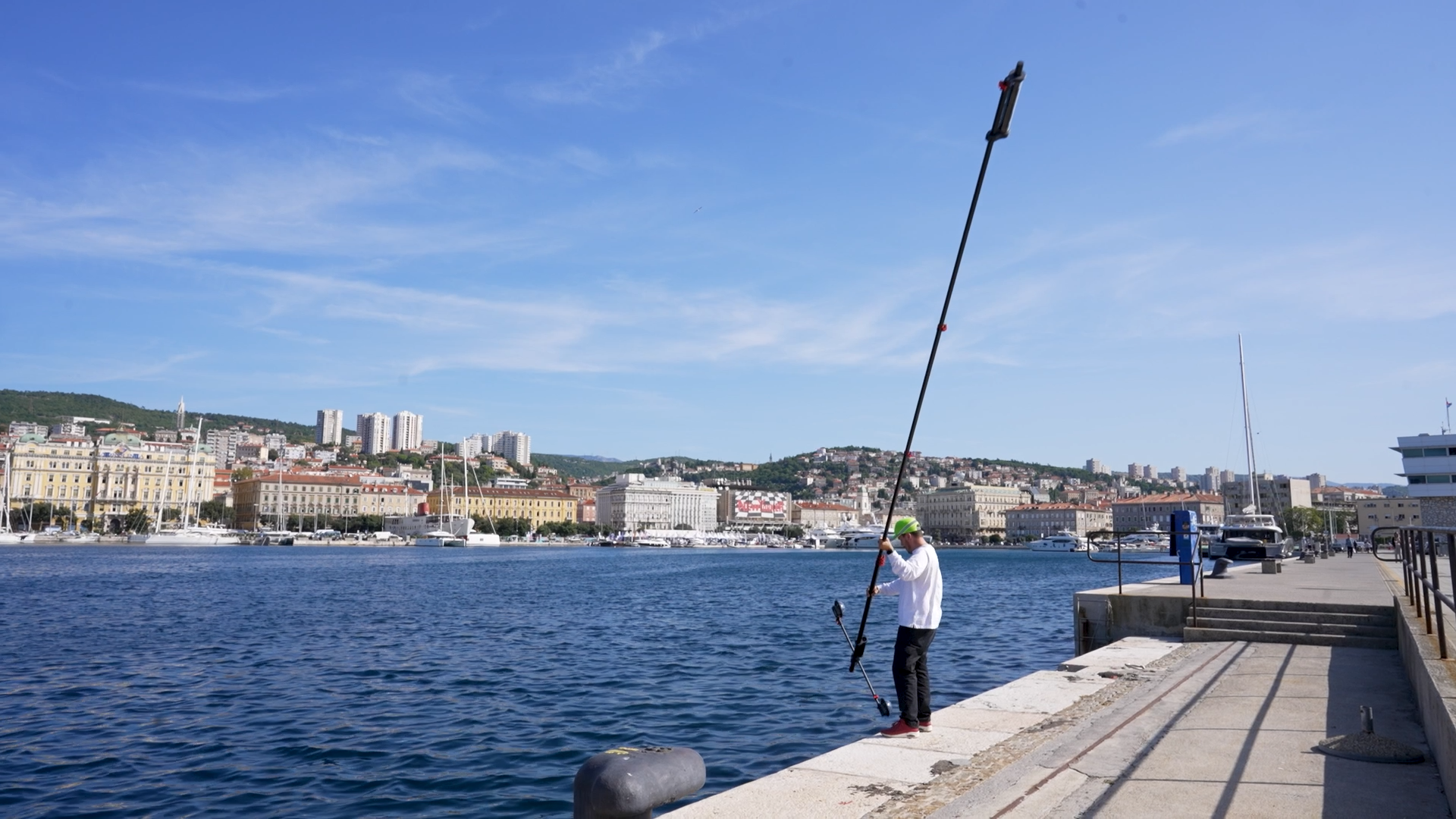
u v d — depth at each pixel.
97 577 73.44
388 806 12.52
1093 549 180.62
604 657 26.38
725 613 41.84
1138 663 14.74
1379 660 14.40
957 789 7.81
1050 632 32.84
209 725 17.38
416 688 21.30
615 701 19.55
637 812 5.14
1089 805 7.23
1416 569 13.36
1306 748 8.83
